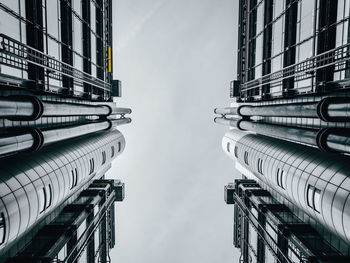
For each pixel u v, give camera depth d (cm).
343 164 2030
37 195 1989
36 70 2148
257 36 3672
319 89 2238
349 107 1683
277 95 3080
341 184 1897
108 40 4412
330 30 2094
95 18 3819
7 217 1638
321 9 2166
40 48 2255
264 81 3347
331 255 2219
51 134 2278
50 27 2456
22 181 1877
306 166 2400
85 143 3491
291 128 2689
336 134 1900
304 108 2264
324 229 2519
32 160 2203
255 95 3847
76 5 3081
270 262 3195
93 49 3706
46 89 2380
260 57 3569
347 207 1788
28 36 2103
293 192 2562
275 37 3123
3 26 1777
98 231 4006
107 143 4197
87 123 3372
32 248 2369
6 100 1585
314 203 2216
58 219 3048
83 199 3853
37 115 1859
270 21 3288
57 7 2614
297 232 2698
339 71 2028
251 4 3891
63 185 2461
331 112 1839
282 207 3447
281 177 2800
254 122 3741
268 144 3428
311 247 2367
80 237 2958
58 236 2588
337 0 2028
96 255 3841
